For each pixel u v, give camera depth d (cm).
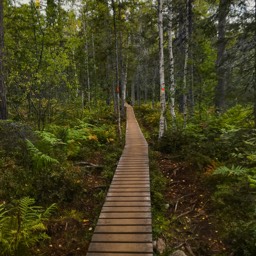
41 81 1382
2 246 402
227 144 964
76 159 1014
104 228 498
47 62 1434
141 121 2695
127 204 614
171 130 1304
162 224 590
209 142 1048
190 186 797
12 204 593
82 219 604
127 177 831
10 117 1524
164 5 1600
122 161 1045
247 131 939
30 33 1523
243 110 1403
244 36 870
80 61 2606
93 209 659
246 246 462
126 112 3388
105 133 1472
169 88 1473
